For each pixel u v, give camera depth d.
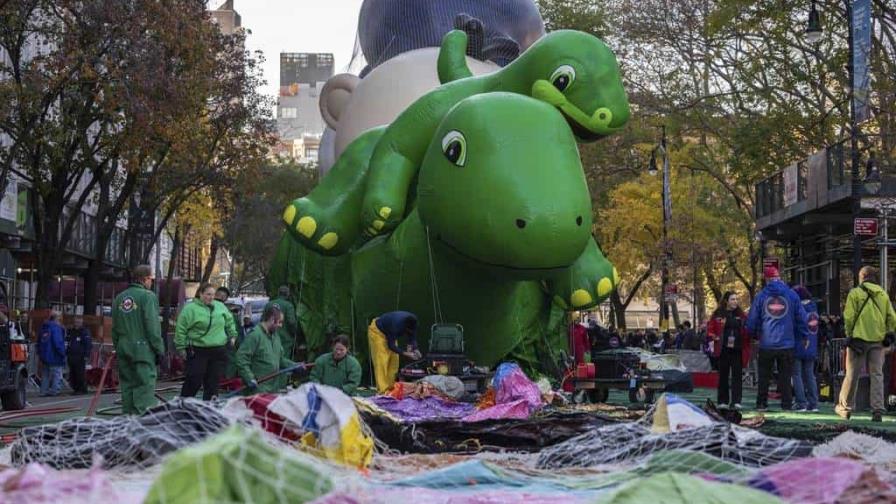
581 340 24.00
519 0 24.72
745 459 7.55
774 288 19.53
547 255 16.36
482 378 18.09
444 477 6.50
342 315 21.78
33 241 40.66
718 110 42.31
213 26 40.03
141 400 16.47
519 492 6.05
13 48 33.09
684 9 41.97
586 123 17.64
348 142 22.44
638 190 55.75
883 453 8.84
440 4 24.30
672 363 26.95
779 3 35.44
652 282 67.88
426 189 17.39
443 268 18.92
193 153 40.31
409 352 18.59
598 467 7.50
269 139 44.47
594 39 18.02
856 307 17.64
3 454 8.53
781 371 19.81
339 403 7.45
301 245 21.47
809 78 36.25
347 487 5.21
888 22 33.72
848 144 35.56
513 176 16.47
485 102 17.22
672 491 4.37
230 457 3.90
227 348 17.42
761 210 35.72
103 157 41.81
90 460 7.25
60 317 31.47
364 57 25.94
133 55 32.31
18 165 37.50
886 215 26.05
